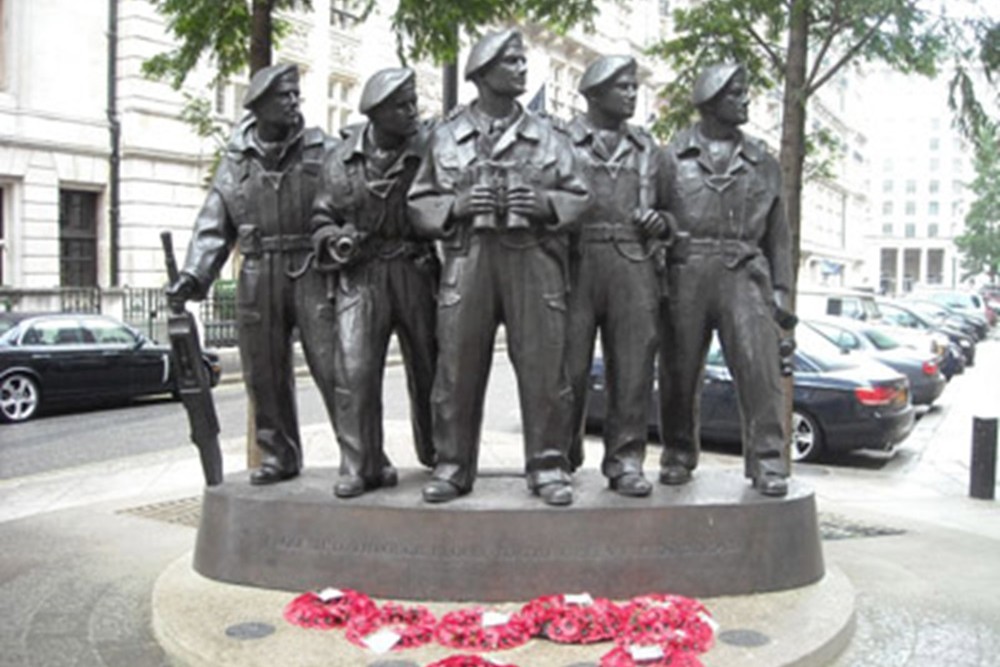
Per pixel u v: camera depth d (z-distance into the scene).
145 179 24.81
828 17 8.65
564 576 4.94
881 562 6.25
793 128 8.54
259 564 5.16
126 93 24.59
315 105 26.58
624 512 5.01
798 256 8.57
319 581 5.05
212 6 8.30
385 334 5.49
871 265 104.56
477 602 4.91
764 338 5.51
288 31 10.98
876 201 105.50
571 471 5.81
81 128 23.83
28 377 14.27
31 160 23.02
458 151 5.10
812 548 5.36
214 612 4.82
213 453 5.57
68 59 23.62
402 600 4.95
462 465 5.24
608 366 5.51
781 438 5.54
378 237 5.42
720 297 5.53
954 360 21.53
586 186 5.11
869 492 10.11
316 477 5.79
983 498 9.76
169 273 5.43
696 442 5.82
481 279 5.12
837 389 11.72
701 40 9.01
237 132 5.61
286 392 5.73
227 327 20.50
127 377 15.41
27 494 9.21
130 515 7.57
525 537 4.95
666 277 5.57
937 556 6.48
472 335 5.16
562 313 5.18
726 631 4.61
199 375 5.48
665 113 9.45
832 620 4.77
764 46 8.86
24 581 5.69
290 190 5.51
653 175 5.44
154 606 4.93
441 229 5.08
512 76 5.05
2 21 22.66
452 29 8.48
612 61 5.32
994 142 9.11
